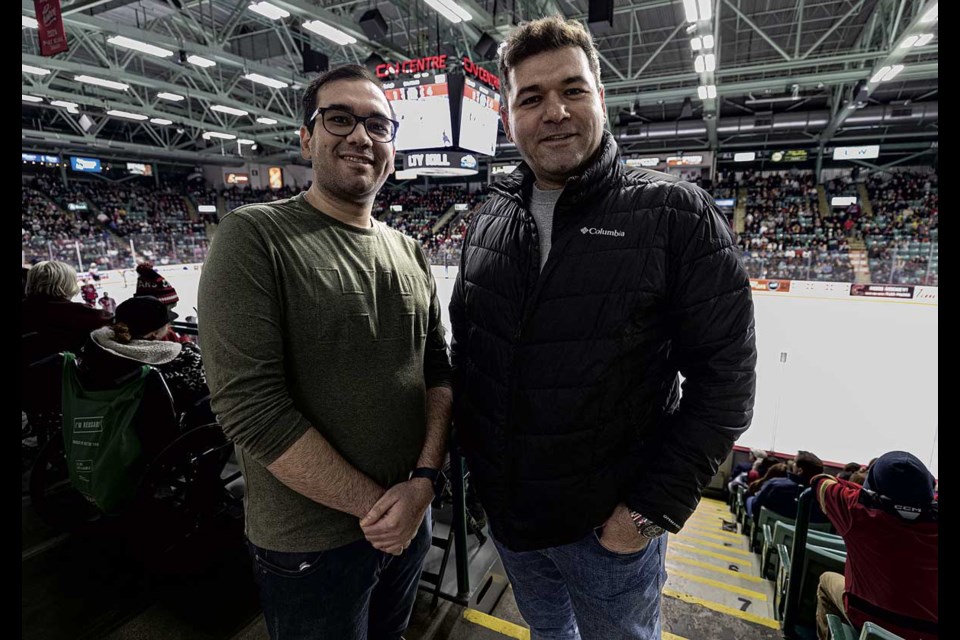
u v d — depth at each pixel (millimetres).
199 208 28703
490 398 1392
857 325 12359
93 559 2283
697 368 1253
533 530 1359
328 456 1214
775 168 27922
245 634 1925
